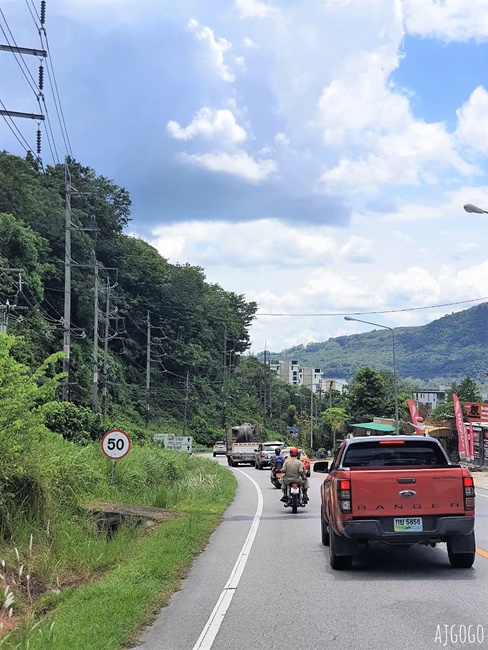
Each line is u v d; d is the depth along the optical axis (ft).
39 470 41.19
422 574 32.22
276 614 25.53
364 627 23.24
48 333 177.99
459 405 146.72
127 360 281.33
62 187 246.88
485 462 150.20
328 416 368.27
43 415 42.04
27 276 172.14
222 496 78.89
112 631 22.84
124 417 242.99
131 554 39.01
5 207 200.64
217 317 355.97
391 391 319.88
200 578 33.01
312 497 78.07
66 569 35.94
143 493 67.31
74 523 43.55
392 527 31.89
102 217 270.67
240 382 386.11
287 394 472.03
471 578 31.01
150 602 27.50
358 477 32.09
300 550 40.86
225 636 22.88
